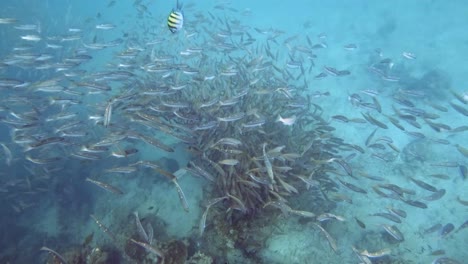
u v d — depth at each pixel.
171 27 1.19
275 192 1.12
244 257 1.22
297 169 1.27
